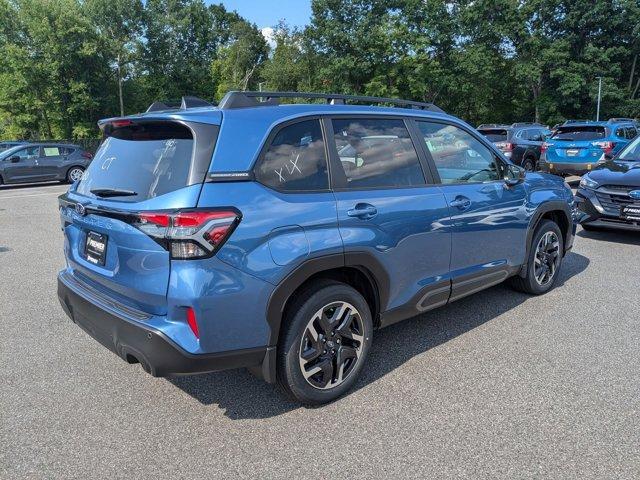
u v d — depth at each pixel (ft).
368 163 11.34
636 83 179.32
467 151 13.93
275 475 8.43
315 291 10.10
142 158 9.70
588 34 167.43
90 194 10.39
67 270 12.01
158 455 9.00
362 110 11.60
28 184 64.08
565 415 10.05
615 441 9.21
